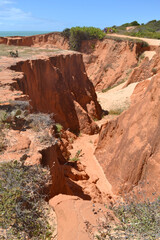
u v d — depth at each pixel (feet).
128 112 47.83
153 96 38.58
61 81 73.82
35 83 62.28
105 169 47.70
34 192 18.19
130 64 148.87
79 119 76.79
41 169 20.75
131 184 35.76
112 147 49.42
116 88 139.54
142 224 15.37
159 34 182.70
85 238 14.01
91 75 168.14
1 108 32.17
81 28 180.65
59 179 26.32
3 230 14.08
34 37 205.57
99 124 86.94
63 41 199.00
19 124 28.76
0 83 43.68
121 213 17.31
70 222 15.60
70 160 49.83
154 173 30.71
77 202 17.85
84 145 64.34
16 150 22.94
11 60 63.57
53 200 18.38
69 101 75.20
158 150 31.78
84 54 179.42
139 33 186.80
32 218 15.78
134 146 38.34
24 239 14.15
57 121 69.31
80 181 39.27
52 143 26.43
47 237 15.11
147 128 37.14
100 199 34.83
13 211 15.15
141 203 18.51
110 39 167.43
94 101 95.91
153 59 120.98
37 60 65.41
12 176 17.89
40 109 61.05
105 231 14.67
